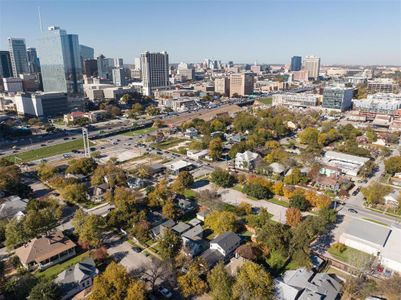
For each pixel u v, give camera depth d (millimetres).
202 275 96938
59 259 106750
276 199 153500
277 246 105125
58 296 86562
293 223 122375
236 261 101125
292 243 104562
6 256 110562
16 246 114688
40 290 84312
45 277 97250
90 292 91250
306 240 104062
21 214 128750
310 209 141250
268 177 178875
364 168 181000
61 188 159875
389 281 88000
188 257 106625
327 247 113812
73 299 89750
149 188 151875
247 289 83438
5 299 88000
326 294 85688
